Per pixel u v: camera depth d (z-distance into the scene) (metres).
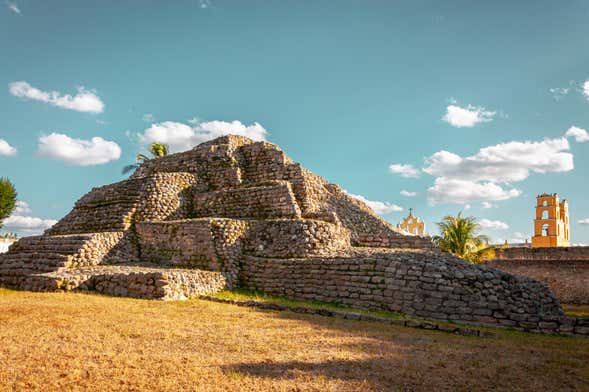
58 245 23.23
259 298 17.62
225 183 31.23
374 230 29.75
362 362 8.36
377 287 16.25
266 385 6.90
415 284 15.48
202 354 8.53
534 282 16.67
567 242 51.88
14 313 12.11
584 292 28.30
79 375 7.08
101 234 23.27
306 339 10.13
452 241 30.20
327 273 17.77
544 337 12.02
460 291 14.65
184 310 13.70
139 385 6.74
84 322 11.11
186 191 30.31
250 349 9.05
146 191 27.94
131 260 23.94
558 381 7.65
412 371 7.89
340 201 31.42
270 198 26.31
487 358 9.03
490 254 30.83
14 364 7.45
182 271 18.36
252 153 33.53
